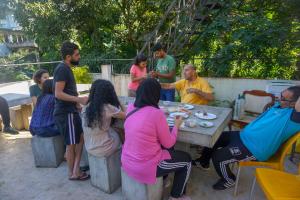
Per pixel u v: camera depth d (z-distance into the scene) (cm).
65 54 233
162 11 948
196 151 312
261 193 236
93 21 995
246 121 326
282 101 203
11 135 395
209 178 263
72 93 240
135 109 192
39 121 285
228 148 223
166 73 403
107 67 616
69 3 932
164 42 616
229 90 479
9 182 260
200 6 568
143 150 187
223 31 575
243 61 519
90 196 234
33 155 318
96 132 222
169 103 303
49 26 938
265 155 207
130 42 1096
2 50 1188
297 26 537
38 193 240
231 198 229
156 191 209
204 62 557
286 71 495
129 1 1012
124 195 223
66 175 272
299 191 172
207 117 237
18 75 909
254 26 529
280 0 603
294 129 193
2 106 379
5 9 1050
